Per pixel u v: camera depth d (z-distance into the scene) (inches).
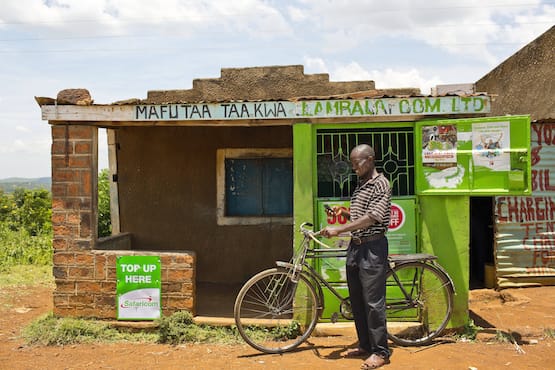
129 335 213.8
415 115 206.2
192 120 213.0
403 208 212.4
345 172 219.0
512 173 197.3
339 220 213.2
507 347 196.1
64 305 222.4
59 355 193.3
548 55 375.2
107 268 219.6
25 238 482.6
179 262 217.3
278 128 328.5
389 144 217.0
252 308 255.4
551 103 368.8
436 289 206.1
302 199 211.5
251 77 344.8
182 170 333.1
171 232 334.0
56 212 221.6
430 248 209.5
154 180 333.7
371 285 177.0
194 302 220.8
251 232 330.3
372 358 175.9
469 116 211.6
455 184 204.1
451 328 208.8
